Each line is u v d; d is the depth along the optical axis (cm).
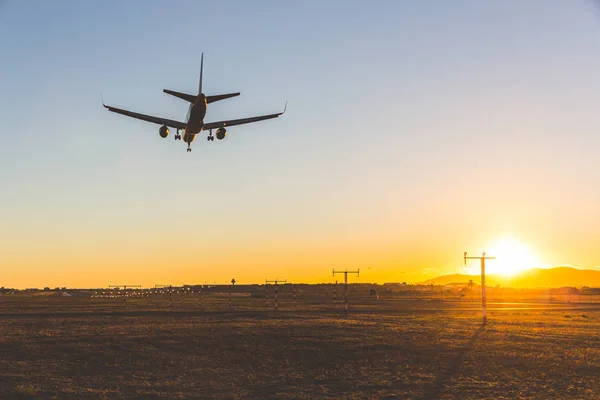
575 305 14538
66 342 5488
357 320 8069
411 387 3509
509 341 5547
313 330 6381
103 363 4425
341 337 5728
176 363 4403
